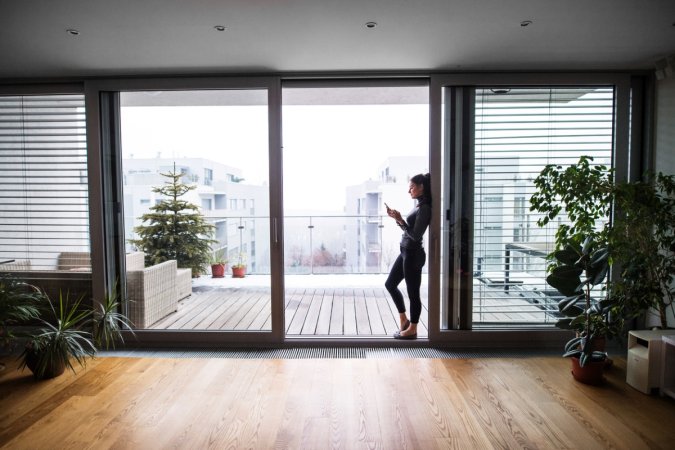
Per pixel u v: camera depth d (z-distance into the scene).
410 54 2.83
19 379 2.69
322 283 5.64
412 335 3.37
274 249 3.29
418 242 3.23
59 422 2.16
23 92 3.35
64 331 2.84
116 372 2.82
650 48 2.74
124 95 3.55
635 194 2.62
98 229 3.34
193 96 3.58
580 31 2.45
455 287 3.32
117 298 3.44
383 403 2.37
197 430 2.09
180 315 4.14
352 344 3.33
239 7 2.11
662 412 2.25
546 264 3.29
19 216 3.47
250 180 3.56
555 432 2.06
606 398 2.42
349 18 2.26
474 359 3.05
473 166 3.27
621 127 3.20
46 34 2.45
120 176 3.42
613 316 2.69
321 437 2.03
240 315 4.16
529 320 3.32
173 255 5.00
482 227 3.29
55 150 3.40
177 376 2.75
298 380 2.68
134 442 1.98
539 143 3.25
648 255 2.62
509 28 2.40
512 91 3.24
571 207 2.84
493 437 2.02
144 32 2.43
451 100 3.25
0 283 2.99
